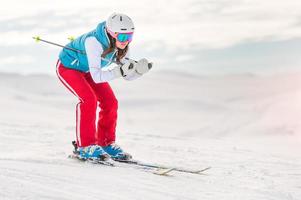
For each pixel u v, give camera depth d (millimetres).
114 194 10336
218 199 10875
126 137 23625
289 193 12070
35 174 11203
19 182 10211
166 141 22781
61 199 9406
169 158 17172
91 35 13336
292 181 14008
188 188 11672
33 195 9398
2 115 110125
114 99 14539
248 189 12180
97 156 13430
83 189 10414
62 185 10508
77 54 13727
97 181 11281
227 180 13273
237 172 14984
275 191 12148
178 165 15562
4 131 23031
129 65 12961
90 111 13680
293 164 17312
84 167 12789
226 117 199875
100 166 13117
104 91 14438
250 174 14766
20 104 149250
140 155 17641
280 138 107812
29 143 19094
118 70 12992
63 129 25344
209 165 16078
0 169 11344
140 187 11211
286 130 143250
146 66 13180
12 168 11578
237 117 192750
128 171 12836
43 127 25922
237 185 12656
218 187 12117
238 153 19625
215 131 158750
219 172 14727
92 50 13148
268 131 145250
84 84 13805
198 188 11789
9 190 9523
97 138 14492
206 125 175250
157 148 19766
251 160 17828
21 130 23609
